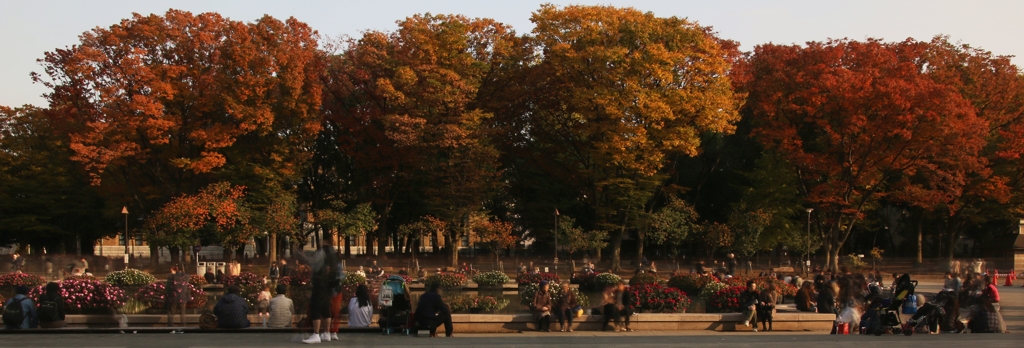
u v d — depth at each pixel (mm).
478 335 19250
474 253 76938
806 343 15758
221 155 48312
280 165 51094
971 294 21562
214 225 46906
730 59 55906
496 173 53156
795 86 51750
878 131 48094
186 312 23172
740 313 23219
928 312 20000
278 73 49219
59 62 47375
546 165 56938
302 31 51562
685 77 49531
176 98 48531
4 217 59062
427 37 51188
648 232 53812
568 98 51344
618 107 48188
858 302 21188
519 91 53625
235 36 48469
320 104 51062
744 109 58500
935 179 49750
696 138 48656
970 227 69625
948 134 47406
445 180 51344
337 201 52688
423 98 50000
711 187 63594
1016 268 55688
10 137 60031
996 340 16719
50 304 18828
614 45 49219
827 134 51125
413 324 18234
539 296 22078
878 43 54594
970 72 54938
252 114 47469
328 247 15508
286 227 48656
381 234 57531
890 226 73438
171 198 48906
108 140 48219
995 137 54812
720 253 62062
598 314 22875
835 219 52719
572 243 51312
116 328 18359
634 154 47938
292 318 20328
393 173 54875
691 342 15992
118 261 49281
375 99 54188
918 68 55750
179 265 41812
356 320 19531
